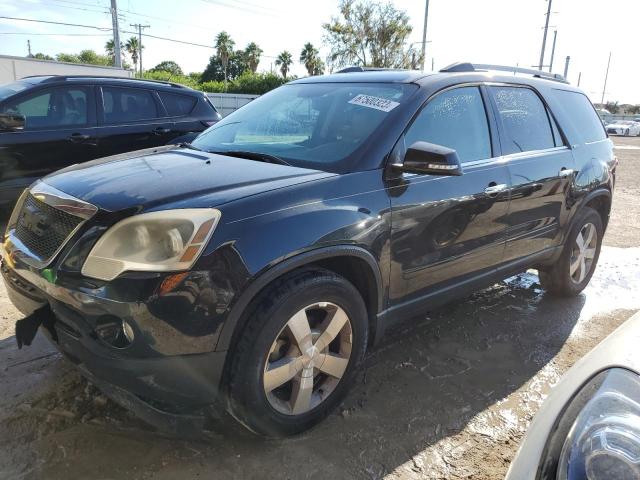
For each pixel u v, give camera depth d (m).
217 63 71.06
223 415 2.39
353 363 2.71
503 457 2.54
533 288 4.95
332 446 2.53
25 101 5.76
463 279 3.35
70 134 5.99
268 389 2.34
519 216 3.64
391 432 2.66
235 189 2.35
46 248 2.31
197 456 2.40
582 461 1.38
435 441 2.62
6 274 2.58
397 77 3.35
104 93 6.37
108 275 2.06
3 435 2.46
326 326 2.53
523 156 3.71
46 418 2.59
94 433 2.51
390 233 2.73
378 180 2.72
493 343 3.74
